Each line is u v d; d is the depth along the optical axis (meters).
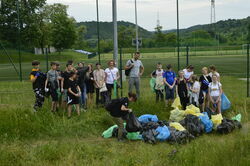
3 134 8.56
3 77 26.00
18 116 9.36
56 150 7.52
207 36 72.44
